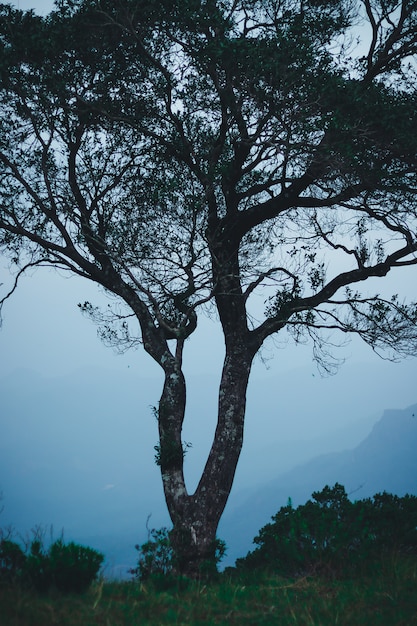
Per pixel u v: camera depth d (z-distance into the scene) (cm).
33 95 1270
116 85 1349
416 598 783
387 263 1363
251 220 1371
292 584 883
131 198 1423
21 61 1233
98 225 1416
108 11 1246
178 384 1327
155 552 935
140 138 1398
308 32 1224
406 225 1327
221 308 1382
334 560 963
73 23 1233
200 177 1312
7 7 1245
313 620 712
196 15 1169
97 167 1427
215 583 966
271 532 1095
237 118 1255
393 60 1336
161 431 1302
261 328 1385
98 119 1362
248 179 1414
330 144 1190
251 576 963
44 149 1341
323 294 1384
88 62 1309
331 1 1276
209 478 1291
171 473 1287
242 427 1335
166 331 1411
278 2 1262
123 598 770
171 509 1270
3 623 609
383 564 937
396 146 1228
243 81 1196
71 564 743
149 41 1298
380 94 1237
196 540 1233
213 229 1367
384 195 1309
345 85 1179
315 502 1126
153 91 1350
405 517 1068
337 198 1341
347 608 755
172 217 1347
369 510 1081
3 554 780
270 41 1180
